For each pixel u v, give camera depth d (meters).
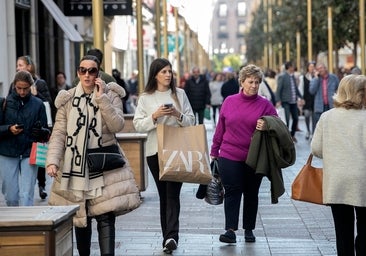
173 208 15.86
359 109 13.09
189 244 16.69
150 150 15.93
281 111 38.28
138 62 38.50
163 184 16.08
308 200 13.55
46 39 47.31
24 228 10.43
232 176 16.30
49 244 10.45
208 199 16.61
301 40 86.75
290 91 41.47
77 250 15.04
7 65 36.97
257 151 15.82
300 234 17.77
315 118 36.62
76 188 13.00
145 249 16.22
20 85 17.42
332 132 13.07
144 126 15.65
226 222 16.61
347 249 13.30
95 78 13.23
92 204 13.19
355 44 69.00
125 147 23.06
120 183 13.23
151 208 21.44
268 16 118.88
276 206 21.67
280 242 16.86
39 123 17.42
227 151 16.33
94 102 13.20
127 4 34.91
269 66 123.69
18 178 17.64
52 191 13.29
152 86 16.05
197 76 46.19
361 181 12.89
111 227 13.35
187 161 15.27
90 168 13.03
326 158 13.12
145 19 82.75
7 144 17.47
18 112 17.52
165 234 16.09
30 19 43.22
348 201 12.93
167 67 15.98
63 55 51.94
